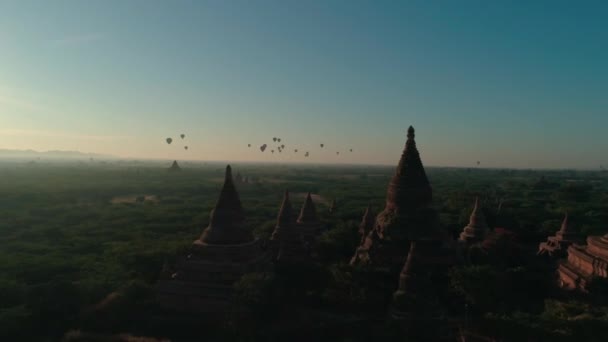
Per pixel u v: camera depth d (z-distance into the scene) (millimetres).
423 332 34625
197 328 37000
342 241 58688
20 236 82625
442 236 45594
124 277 49281
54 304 39781
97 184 196875
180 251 56438
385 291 40969
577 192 166500
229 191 43656
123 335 35656
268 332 36125
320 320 38500
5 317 36000
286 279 44812
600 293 41062
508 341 33094
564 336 31828
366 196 171125
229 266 40188
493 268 40750
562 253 61812
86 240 78250
